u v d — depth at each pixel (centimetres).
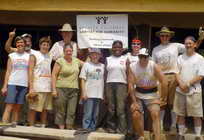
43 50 620
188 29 847
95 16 654
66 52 606
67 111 612
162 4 622
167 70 604
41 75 610
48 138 530
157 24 738
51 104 627
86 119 601
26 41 620
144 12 659
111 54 658
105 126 662
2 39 885
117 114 598
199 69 568
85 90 604
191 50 577
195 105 565
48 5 655
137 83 551
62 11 661
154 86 549
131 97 552
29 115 619
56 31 875
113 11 639
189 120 771
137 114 525
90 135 530
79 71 638
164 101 562
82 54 682
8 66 608
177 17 732
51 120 699
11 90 595
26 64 607
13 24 807
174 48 604
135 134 540
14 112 616
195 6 612
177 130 619
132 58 604
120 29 646
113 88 595
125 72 595
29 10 661
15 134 545
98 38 654
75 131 555
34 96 601
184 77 577
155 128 534
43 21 773
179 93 580
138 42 608
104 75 614
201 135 580
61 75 609
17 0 661
